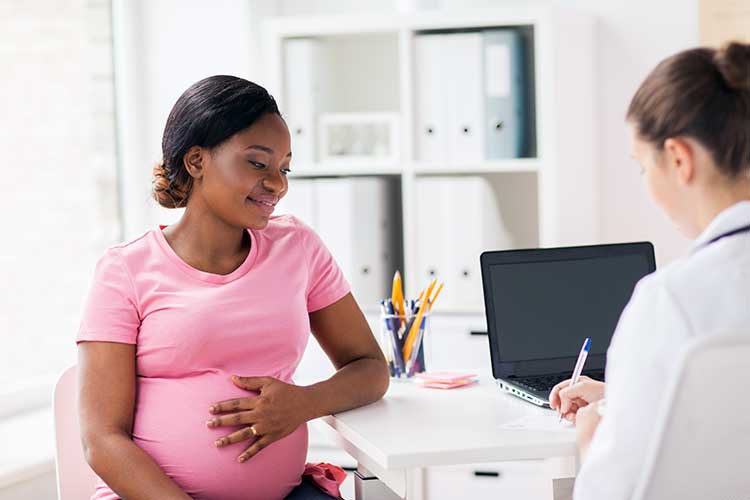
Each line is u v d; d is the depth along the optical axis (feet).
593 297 7.02
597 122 11.09
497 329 6.82
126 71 11.84
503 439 5.41
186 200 6.35
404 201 10.80
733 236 4.13
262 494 6.08
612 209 11.12
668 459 4.04
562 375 6.81
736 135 4.10
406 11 11.01
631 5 10.94
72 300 11.01
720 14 10.55
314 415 6.07
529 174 11.21
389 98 11.89
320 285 6.73
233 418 5.91
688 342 3.85
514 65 10.47
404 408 6.29
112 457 5.76
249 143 6.05
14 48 10.25
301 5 12.25
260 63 11.73
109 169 11.75
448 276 10.68
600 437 4.26
